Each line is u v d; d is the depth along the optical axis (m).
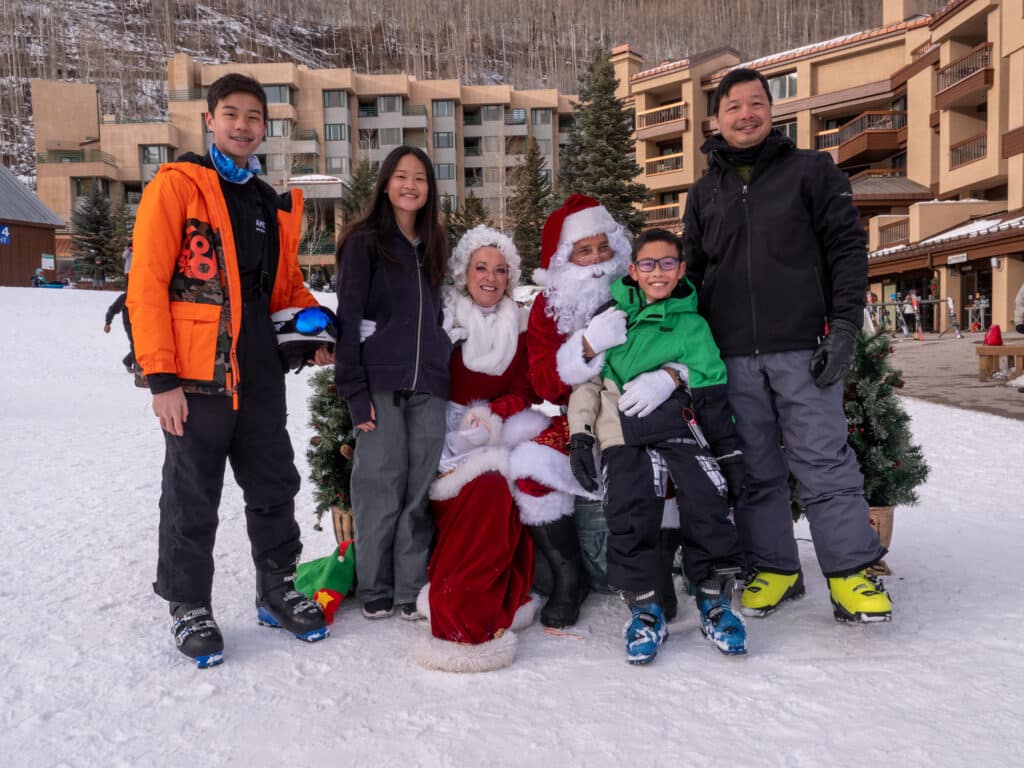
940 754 1.87
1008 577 3.22
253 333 2.76
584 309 3.05
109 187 64.31
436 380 3.09
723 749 1.93
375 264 3.11
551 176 70.06
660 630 2.61
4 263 37.31
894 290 30.77
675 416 2.76
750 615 2.91
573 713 2.15
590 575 3.22
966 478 5.48
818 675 2.34
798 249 2.85
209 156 2.73
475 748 1.97
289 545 2.88
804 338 2.83
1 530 4.22
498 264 3.33
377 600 3.02
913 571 3.37
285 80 62.19
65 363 15.67
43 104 67.44
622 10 146.25
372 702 2.25
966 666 2.35
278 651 2.66
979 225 25.00
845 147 35.19
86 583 3.36
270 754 1.96
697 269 3.20
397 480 3.03
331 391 3.50
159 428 8.35
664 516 2.81
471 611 2.62
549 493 2.93
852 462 2.82
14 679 2.42
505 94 69.56
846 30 128.62
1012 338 20.27
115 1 147.12
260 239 2.78
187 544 2.62
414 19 150.88
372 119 66.31
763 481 2.96
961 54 28.89
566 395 3.03
